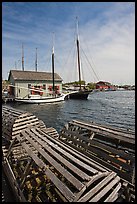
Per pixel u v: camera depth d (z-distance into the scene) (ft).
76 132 29.19
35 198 18.88
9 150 26.73
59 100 147.23
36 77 151.64
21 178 20.54
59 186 15.05
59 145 21.27
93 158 24.27
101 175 15.01
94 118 80.64
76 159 17.53
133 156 20.10
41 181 20.95
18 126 30.73
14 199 20.15
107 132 24.72
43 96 150.92
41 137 23.62
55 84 160.66
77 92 170.50
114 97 210.59
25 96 144.46
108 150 22.86
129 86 501.97
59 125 64.54
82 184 14.03
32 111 97.30
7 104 130.21
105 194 15.06
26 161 26.78
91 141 25.68
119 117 83.30
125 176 19.76
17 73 147.84
